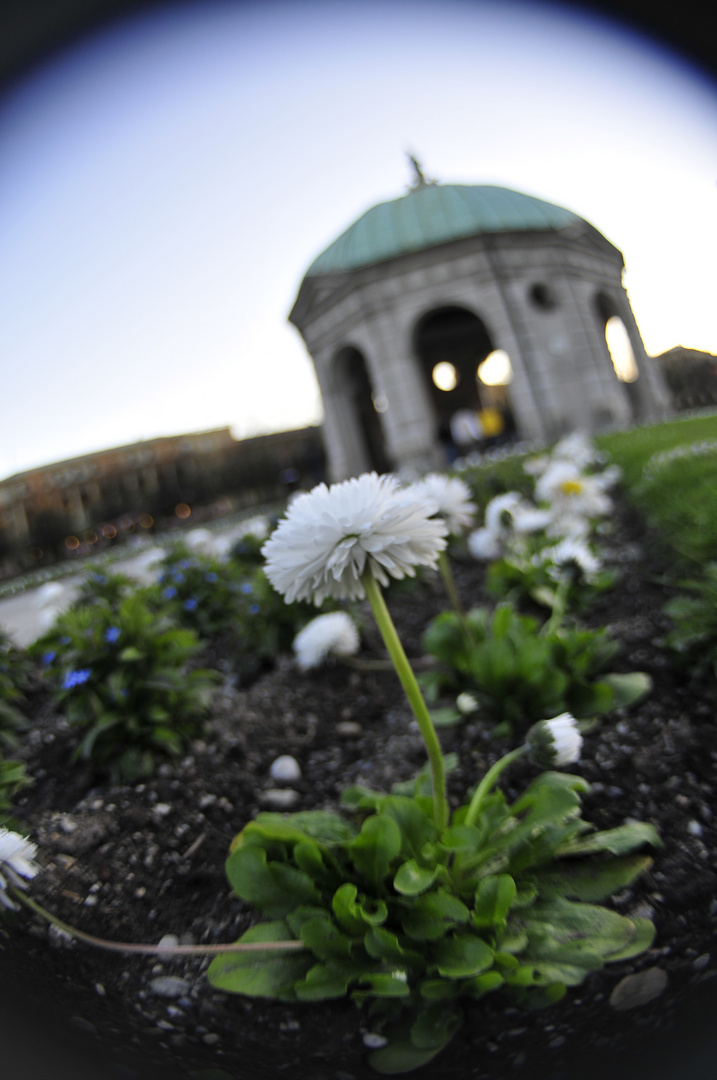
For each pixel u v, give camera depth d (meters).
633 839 1.46
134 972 1.38
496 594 3.60
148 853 1.83
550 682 2.12
